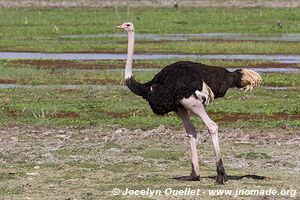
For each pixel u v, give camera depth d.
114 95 52.34
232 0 126.69
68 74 62.22
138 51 79.00
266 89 54.91
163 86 30.16
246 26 102.75
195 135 30.64
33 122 43.81
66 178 31.33
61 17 112.44
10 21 107.50
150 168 33.38
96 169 33.16
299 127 42.28
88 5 124.94
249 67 66.88
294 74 62.09
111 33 98.12
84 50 80.50
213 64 67.75
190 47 81.12
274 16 113.12
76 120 44.12
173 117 44.53
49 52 78.75
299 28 101.19
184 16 112.75
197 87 29.58
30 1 126.62
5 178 31.33
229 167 33.56
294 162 34.53
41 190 29.28
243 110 46.84
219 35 94.56
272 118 45.16
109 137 40.12
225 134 40.66
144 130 41.91
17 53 77.69
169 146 38.03
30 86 56.81
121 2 126.69
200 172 32.53
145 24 105.50
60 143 38.78
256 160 35.00
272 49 79.56
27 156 35.84
